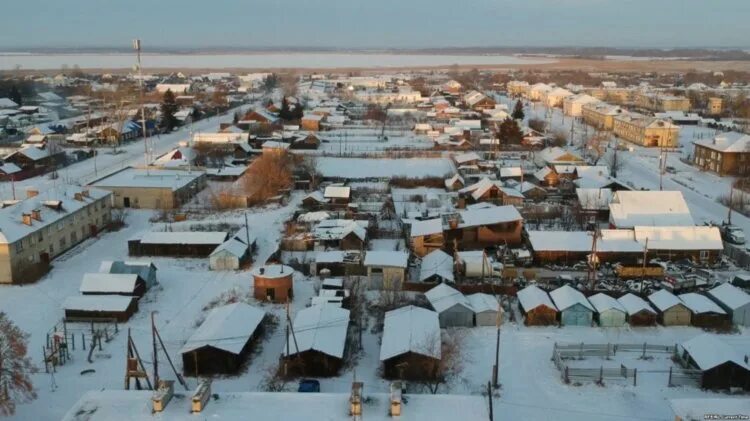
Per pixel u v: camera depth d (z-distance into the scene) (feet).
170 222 294.25
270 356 171.32
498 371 163.53
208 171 382.22
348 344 177.47
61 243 252.21
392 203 319.68
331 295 200.75
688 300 196.34
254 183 334.85
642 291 213.25
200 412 111.04
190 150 434.30
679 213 269.03
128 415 110.11
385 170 404.16
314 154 457.27
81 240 268.00
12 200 306.14
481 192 317.83
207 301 208.44
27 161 387.96
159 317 195.93
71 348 175.42
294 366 160.45
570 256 243.60
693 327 190.08
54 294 213.25
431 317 177.06
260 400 115.24
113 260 245.24
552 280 226.38
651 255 244.42
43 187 348.79
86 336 183.32
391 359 157.89
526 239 260.42
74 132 518.78
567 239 246.68
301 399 115.75
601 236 246.47
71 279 226.58
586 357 171.12
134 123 532.73
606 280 224.53
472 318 189.67
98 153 456.86
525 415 144.05
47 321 193.16
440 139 507.71
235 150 445.78
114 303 193.77
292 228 276.00
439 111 654.94
